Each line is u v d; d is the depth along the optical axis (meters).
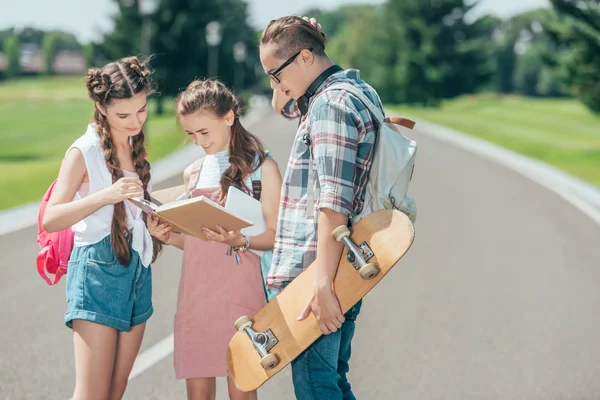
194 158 20.97
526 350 5.41
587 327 5.96
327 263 2.84
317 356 2.97
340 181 2.83
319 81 3.06
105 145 3.24
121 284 3.25
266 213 3.51
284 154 20.70
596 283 7.36
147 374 4.91
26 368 4.98
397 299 6.77
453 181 16.11
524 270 7.88
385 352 5.38
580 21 25.73
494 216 11.41
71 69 172.62
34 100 88.81
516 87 137.00
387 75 86.31
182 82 69.38
